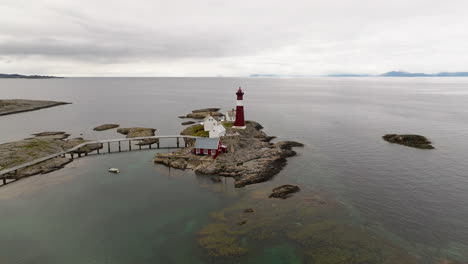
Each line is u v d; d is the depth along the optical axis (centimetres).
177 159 6231
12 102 15362
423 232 3475
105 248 3319
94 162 6366
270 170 5472
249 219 3822
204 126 8312
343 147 7212
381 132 8956
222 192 4706
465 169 5519
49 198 4584
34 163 5878
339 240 3319
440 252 3106
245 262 3002
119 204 4372
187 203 4356
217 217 3916
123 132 9381
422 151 6750
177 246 3309
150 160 6481
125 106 16888
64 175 5572
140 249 3281
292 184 4916
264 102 19012
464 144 7356
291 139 8125
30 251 3278
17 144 6738
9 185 5066
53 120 11838
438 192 4541
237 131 8100
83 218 3978
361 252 3106
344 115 12638
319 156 6450
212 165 5728
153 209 4197
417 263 2936
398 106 16125
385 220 3750
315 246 3225
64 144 7300
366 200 4306
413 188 4709
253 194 4581
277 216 3872
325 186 4822
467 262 2948
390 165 5809
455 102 18212
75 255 3206
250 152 6406
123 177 5462
